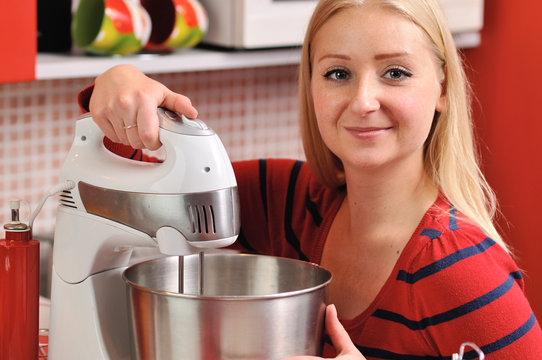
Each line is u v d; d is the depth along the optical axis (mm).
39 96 1954
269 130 2355
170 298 902
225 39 1780
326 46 1130
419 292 1129
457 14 2066
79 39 1690
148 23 1692
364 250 1226
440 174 1220
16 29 1474
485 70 2406
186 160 961
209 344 899
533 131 2312
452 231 1148
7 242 1066
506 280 1123
